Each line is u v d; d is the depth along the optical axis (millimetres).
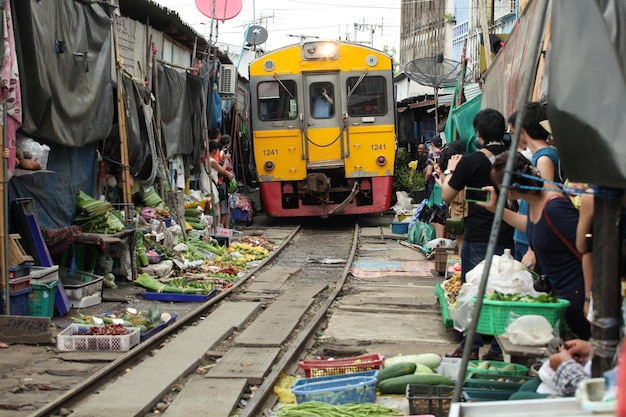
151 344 7684
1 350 7383
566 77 3539
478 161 6816
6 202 7906
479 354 6777
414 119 28844
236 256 13953
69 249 9891
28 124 8914
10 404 5805
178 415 5660
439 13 29609
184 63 18250
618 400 1938
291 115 18594
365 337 8258
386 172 18594
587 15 3541
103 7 11180
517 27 10617
